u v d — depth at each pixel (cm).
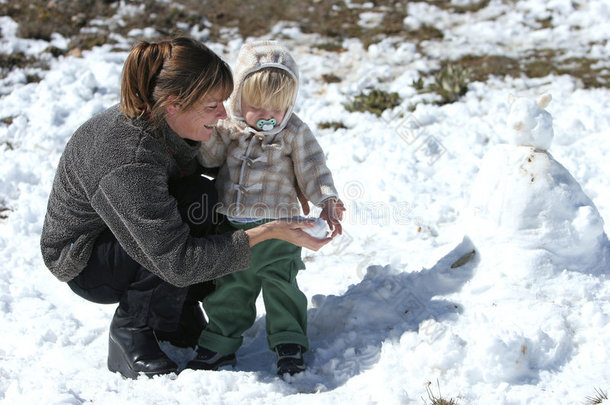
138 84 283
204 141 305
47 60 758
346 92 705
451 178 540
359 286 361
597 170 520
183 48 282
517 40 786
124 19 839
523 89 687
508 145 353
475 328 315
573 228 338
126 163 282
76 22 825
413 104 672
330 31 826
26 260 450
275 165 322
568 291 332
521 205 339
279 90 303
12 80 722
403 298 344
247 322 333
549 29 797
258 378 312
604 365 296
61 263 313
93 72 732
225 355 328
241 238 298
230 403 290
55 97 688
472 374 296
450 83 676
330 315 354
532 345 302
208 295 332
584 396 278
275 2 884
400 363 308
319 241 307
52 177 558
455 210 494
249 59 308
